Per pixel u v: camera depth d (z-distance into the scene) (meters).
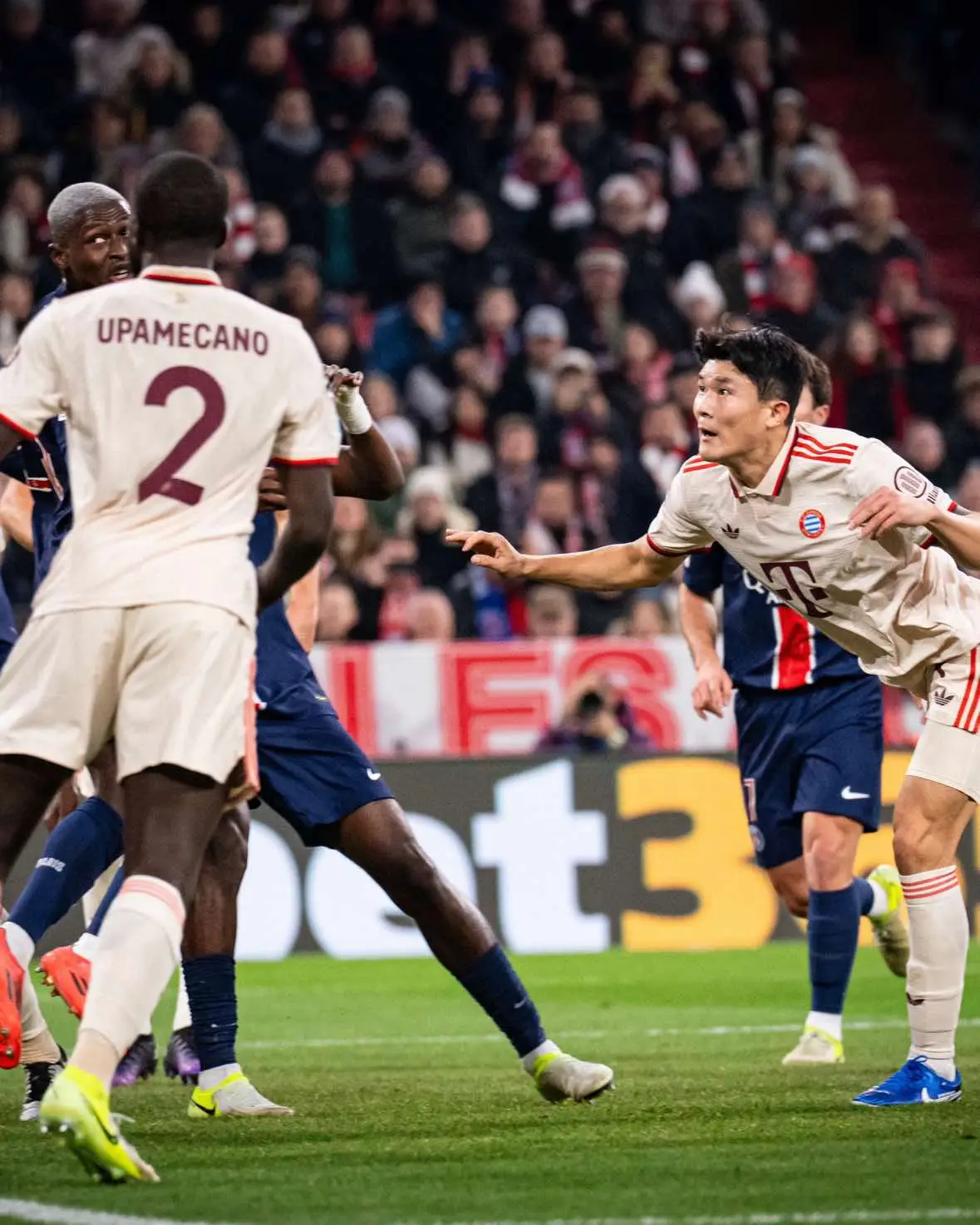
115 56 54.22
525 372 50.12
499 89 57.84
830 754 22.50
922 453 51.25
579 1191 12.90
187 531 13.16
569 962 36.09
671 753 38.78
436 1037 25.64
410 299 51.56
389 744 40.78
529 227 55.41
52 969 16.88
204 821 13.12
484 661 41.12
